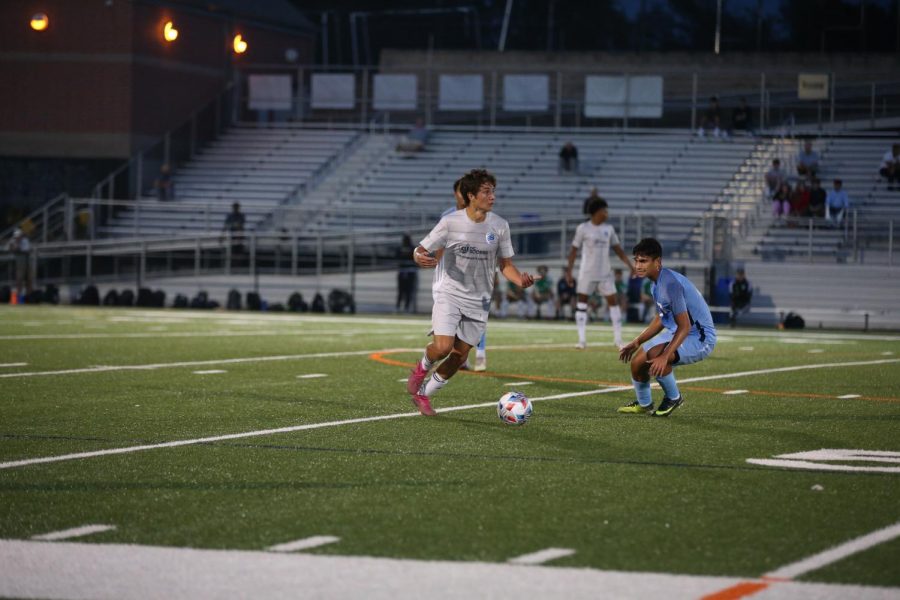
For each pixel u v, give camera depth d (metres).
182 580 8.90
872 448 15.18
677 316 17.19
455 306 17.45
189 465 13.60
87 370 24.36
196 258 58.25
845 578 8.97
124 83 65.62
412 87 70.00
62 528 10.54
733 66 71.94
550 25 80.31
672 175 61.78
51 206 66.25
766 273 51.09
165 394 20.41
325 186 65.44
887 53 70.06
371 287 56.12
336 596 8.48
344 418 17.58
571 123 70.56
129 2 65.56
